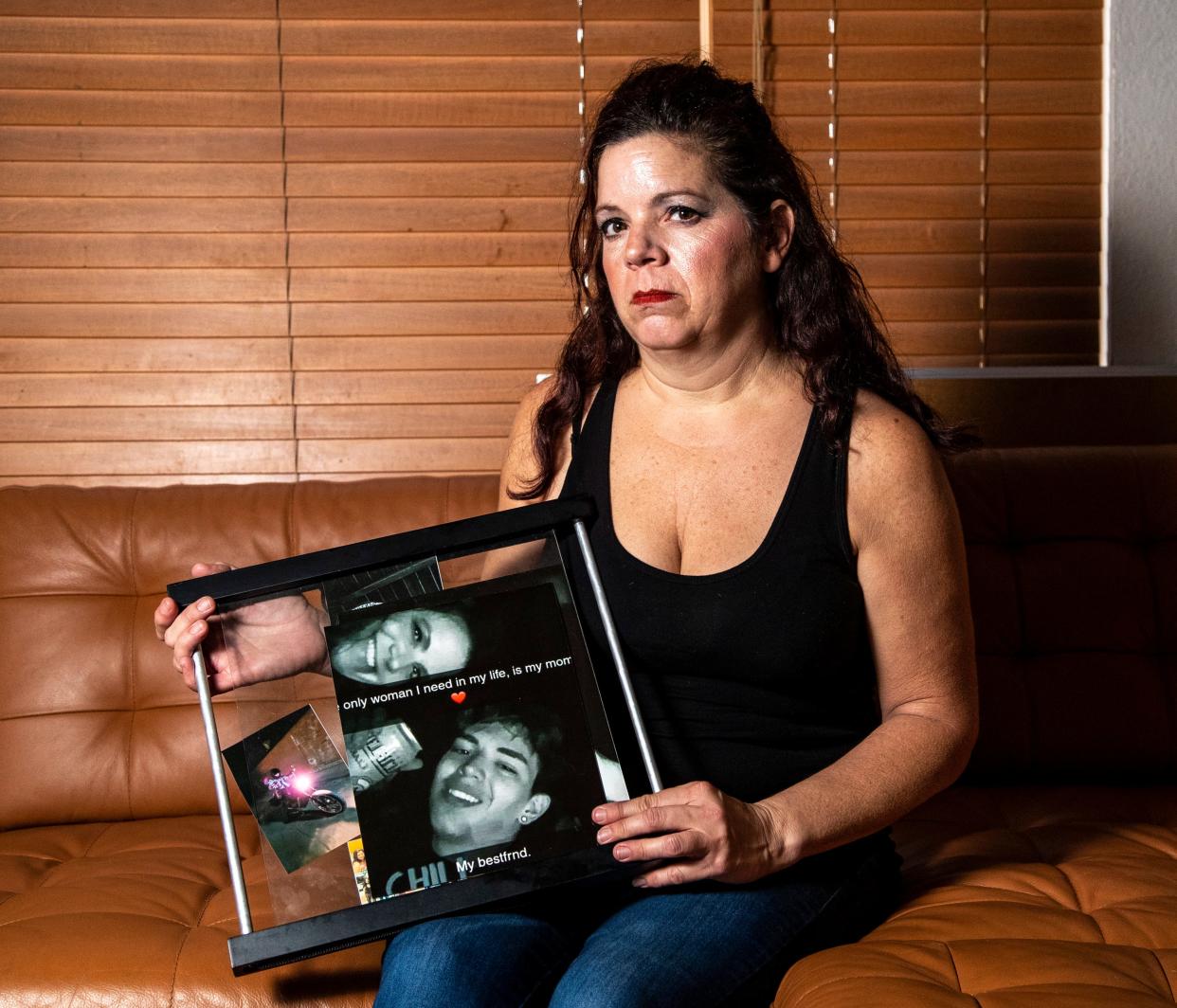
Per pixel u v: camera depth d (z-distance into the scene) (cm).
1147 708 176
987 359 232
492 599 118
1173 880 131
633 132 118
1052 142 231
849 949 113
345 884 109
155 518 186
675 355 121
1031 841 151
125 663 179
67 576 182
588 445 130
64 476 219
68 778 174
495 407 225
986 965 107
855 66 228
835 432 120
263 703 118
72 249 216
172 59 216
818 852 112
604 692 122
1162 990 104
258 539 185
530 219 223
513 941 107
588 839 109
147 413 220
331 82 219
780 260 126
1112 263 231
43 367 217
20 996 121
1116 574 182
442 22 220
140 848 162
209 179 218
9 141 214
